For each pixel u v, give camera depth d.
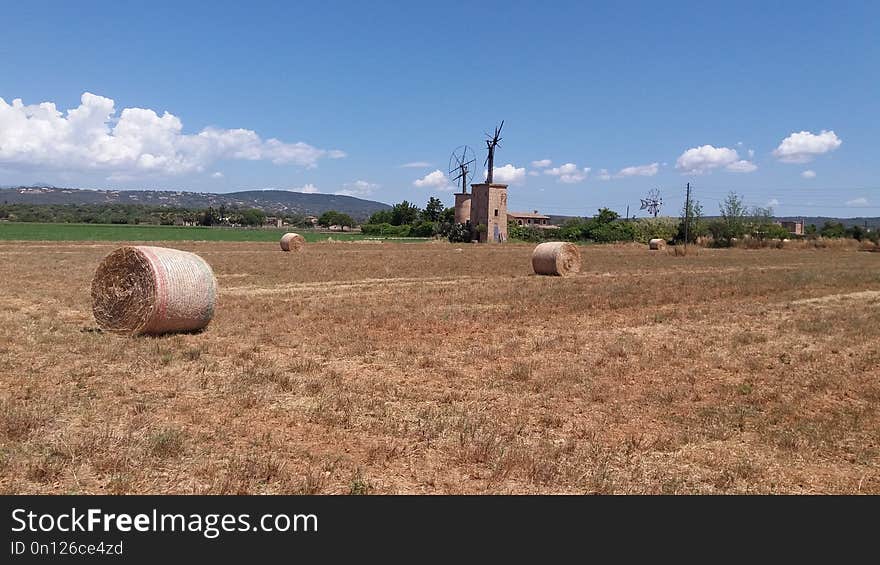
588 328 16.64
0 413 8.18
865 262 50.03
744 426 8.92
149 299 13.99
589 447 7.94
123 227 104.56
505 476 7.02
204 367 11.29
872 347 14.58
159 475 6.73
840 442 8.40
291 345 13.68
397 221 124.94
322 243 70.25
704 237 87.25
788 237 93.31
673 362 12.67
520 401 9.86
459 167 108.12
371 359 12.50
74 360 11.58
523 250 62.25
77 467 6.80
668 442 8.15
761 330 16.67
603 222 105.56
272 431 8.20
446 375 11.35
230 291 23.89
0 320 15.40
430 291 24.66
